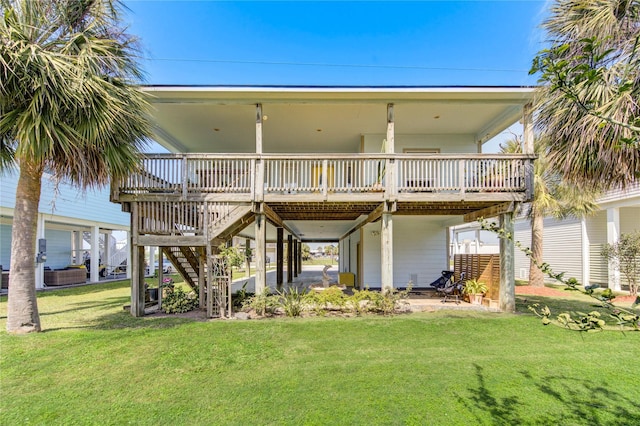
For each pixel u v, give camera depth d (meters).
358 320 6.60
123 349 4.82
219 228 7.25
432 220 11.34
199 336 5.47
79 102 5.05
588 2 3.40
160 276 8.15
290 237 15.23
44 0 5.18
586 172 4.59
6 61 4.62
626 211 13.18
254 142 11.50
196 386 3.65
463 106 8.27
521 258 17.06
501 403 3.27
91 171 5.64
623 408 3.19
